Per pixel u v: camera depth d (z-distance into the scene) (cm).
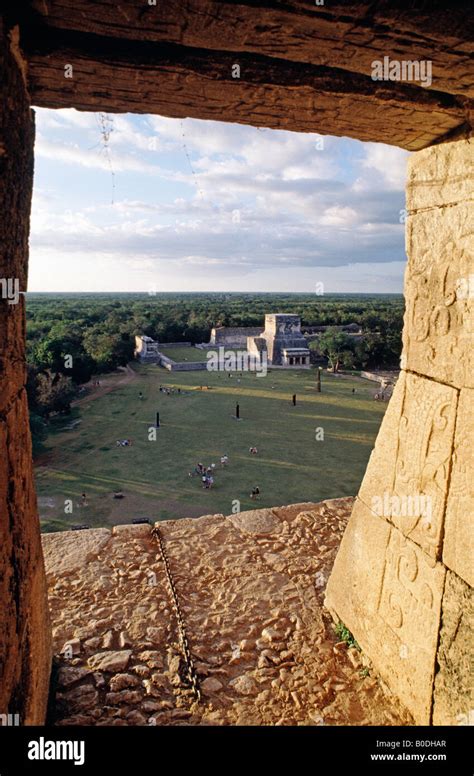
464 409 309
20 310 247
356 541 421
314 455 2967
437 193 335
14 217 218
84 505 2184
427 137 328
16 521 242
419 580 340
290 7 187
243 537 563
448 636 311
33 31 217
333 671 383
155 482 2478
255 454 2958
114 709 337
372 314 7519
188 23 200
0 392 208
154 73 239
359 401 4419
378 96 264
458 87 248
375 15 190
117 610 433
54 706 337
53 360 3928
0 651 204
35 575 293
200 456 2892
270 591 469
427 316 350
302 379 5450
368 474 421
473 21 193
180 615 425
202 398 4431
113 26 206
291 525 592
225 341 7619
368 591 396
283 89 254
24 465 266
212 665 381
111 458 2819
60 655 381
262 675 375
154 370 5794
